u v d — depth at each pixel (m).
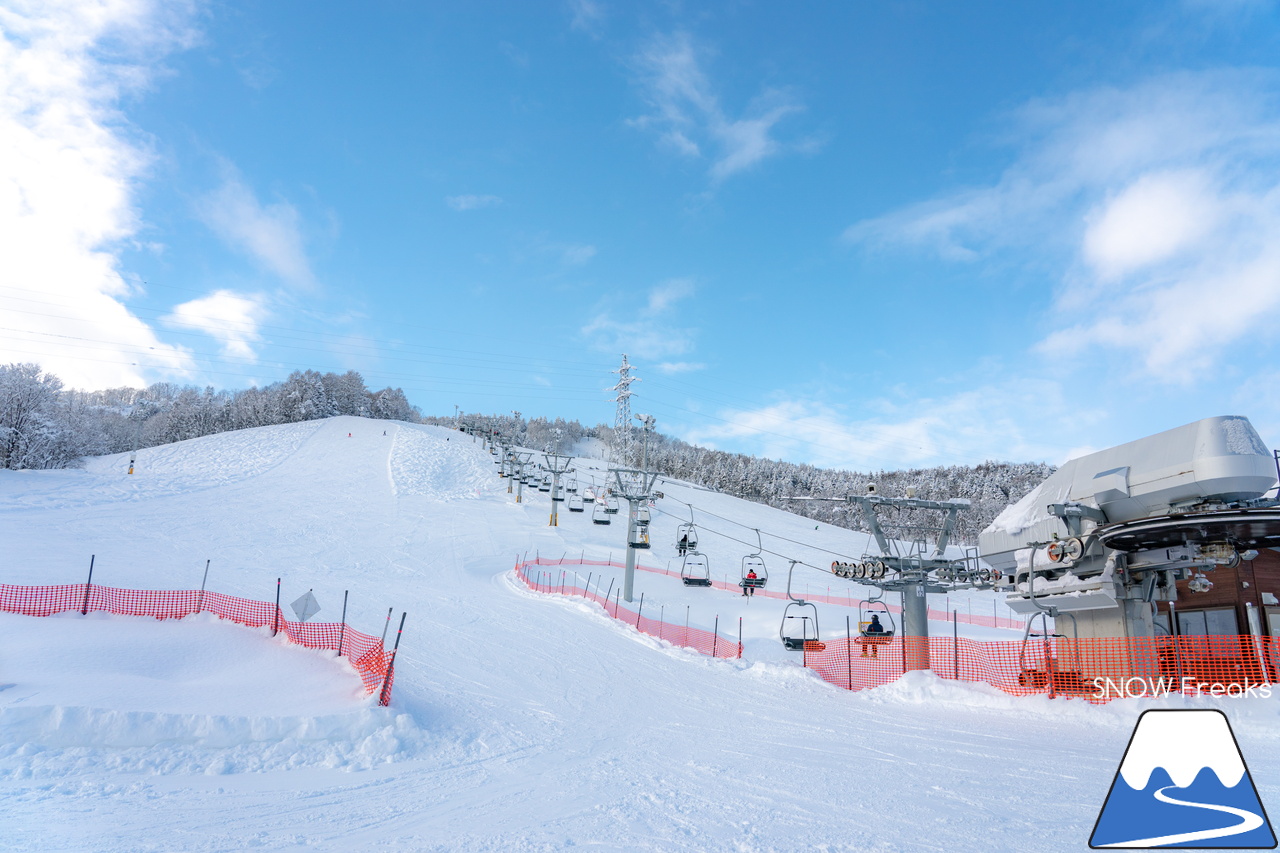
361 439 99.12
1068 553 15.34
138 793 8.16
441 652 21.11
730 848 7.04
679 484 100.19
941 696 16.53
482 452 102.56
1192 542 13.45
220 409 150.38
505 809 8.50
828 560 63.28
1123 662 14.89
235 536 42.69
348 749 10.62
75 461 63.69
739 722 14.70
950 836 7.32
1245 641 14.45
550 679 18.70
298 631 18.11
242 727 10.22
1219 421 13.47
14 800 7.55
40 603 21.69
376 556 42.06
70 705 10.20
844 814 8.24
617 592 39.75
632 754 11.84
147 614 19.08
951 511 23.44
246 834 7.14
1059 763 10.70
